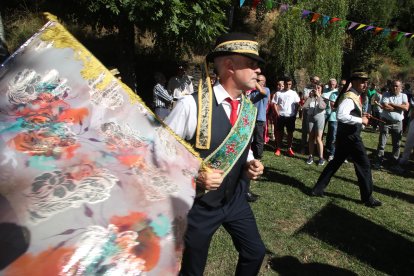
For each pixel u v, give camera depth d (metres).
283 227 3.98
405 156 6.94
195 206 1.98
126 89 1.21
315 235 3.83
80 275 0.72
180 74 9.55
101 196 0.86
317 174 6.18
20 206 0.78
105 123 1.10
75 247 0.75
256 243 2.14
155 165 1.08
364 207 4.75
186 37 7.86
